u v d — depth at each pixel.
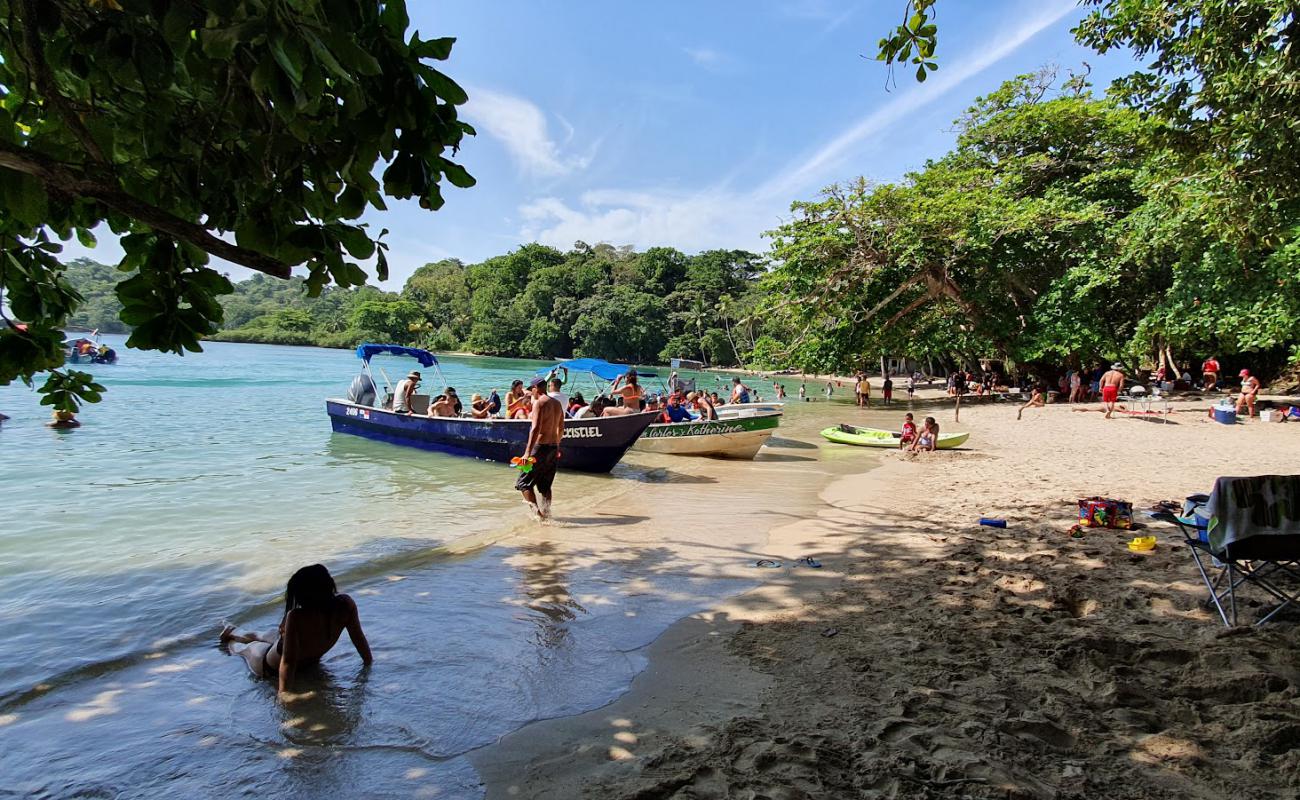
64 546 7.63
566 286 106.50
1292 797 2.84
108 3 2.54
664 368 82.19
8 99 3.12
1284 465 13.18
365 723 3.86
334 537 8.15
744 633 5.10
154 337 3.05
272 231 2.75
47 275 3.45
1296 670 3.92
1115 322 29.97
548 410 8.95
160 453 14.35
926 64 4.98
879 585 6.13
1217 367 28.45
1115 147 30.75
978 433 19.52
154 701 4.16
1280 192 7.23
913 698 3.86
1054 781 3.00
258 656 4.52
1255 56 6.50
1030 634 4.75
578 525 8.84
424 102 2.56
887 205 29.19
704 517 9.32
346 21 2.22
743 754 3.35
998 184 31.42
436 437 14.84
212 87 2.77
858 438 17.78
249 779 3.33
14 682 4.43
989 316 30.19
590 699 4.11
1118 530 7.67
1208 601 5.15
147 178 3.30
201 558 7.23
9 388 28.88
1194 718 3.52
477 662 4.65
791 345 33.09
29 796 3.22
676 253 111.12
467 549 7.64
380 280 2.98
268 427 18.88
